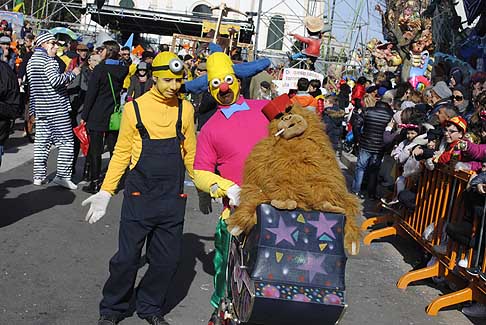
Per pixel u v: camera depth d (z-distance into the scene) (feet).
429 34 41.73
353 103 47.34
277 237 10.36
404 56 44.29
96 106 26.55
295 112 11.47
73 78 27.32
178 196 13.73
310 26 57.00
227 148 12.41
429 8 41.16
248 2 147.84
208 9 149.07
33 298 15.64
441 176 19.03
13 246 19.43
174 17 111.65
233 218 10.83
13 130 42.47
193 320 15.23
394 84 46.80
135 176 13.56
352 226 11.00
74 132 27.66
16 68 45.01
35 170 27.76
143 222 13.48
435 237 19.08
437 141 20.16
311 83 34.78
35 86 26.99
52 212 23.76
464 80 30.48
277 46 141.28
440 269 18.90
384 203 23.59
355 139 46.16
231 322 11.64
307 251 10.38
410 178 22.13
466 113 23.97
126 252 13.62
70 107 27.78
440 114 19.04
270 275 10.23
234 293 11.46
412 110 25.17
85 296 16.06
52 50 26.78
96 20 115.24
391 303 17.75
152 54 35.27
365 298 17.99
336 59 78.54
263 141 11.47
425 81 39.58
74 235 21.17
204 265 19.33
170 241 13.88
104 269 18.16
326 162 11.14
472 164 17.46
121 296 13.93
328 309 10.14
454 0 37.17
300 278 10.27
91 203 13.30
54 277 17.17
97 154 27.02
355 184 33.14
